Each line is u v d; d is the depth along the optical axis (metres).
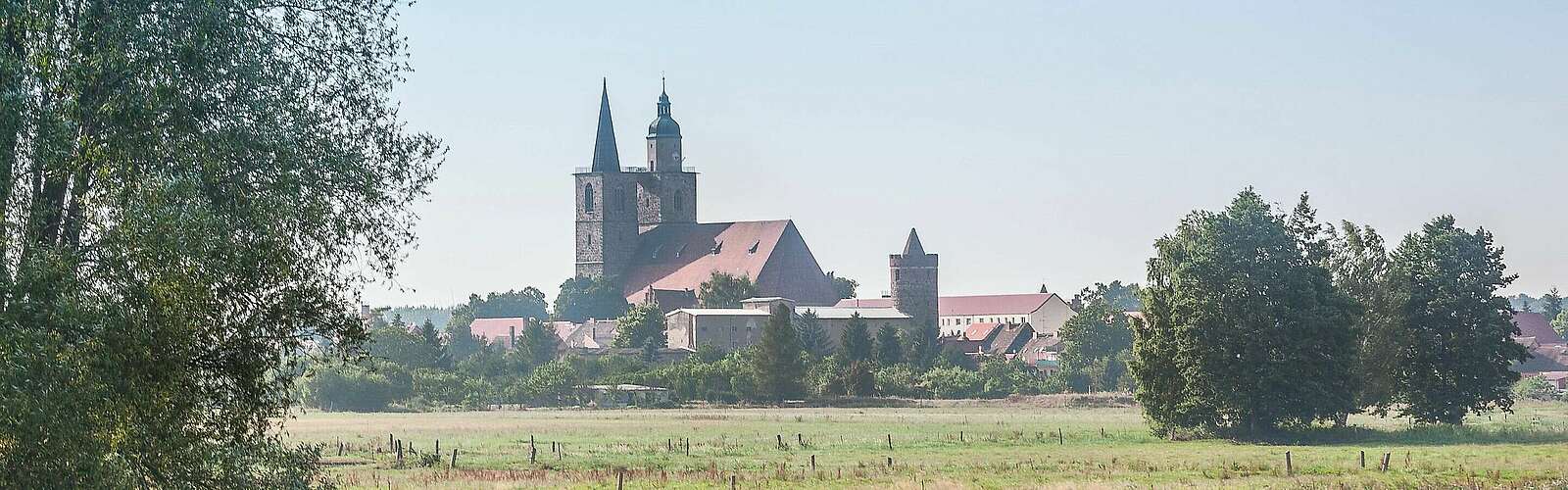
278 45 115.31
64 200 103.56
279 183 107.50
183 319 98.00
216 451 103.56
